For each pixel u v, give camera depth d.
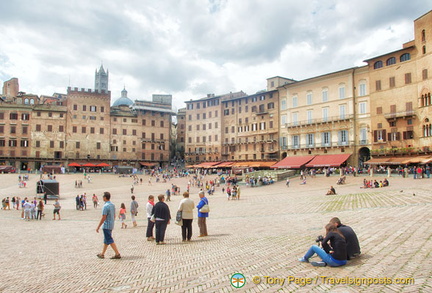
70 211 42.66
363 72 83.69
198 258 14.08
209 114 124.50
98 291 10.29
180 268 12.62
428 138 69.25
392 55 77.19
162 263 13.49
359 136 83.88
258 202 42.34
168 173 104.31
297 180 73.06
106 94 122.69
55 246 18.58
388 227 17.83
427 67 70.06
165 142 131.75
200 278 11.17
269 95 106.75
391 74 77.50
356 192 43.25
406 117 73.75
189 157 128.75
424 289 8.70
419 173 55.41
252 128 111.38
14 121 111.25
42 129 113.69
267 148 106.19
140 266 13.12
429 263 10.86
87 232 24.03
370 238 15.42
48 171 99.75
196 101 128.38
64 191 70.50
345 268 10.99
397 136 75.62
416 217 20.27
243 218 28.09
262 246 15.65
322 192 48.09
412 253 12.23
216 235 19.77
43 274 12.49
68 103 117.31
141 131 127.00
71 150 116.31
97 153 119.62
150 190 72.62
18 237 22.66
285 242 16.19
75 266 13.49
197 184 78.31
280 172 78.75
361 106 83.88
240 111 115.88
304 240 16.31
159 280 11.17
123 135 124.31
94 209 44.91
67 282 11.34
